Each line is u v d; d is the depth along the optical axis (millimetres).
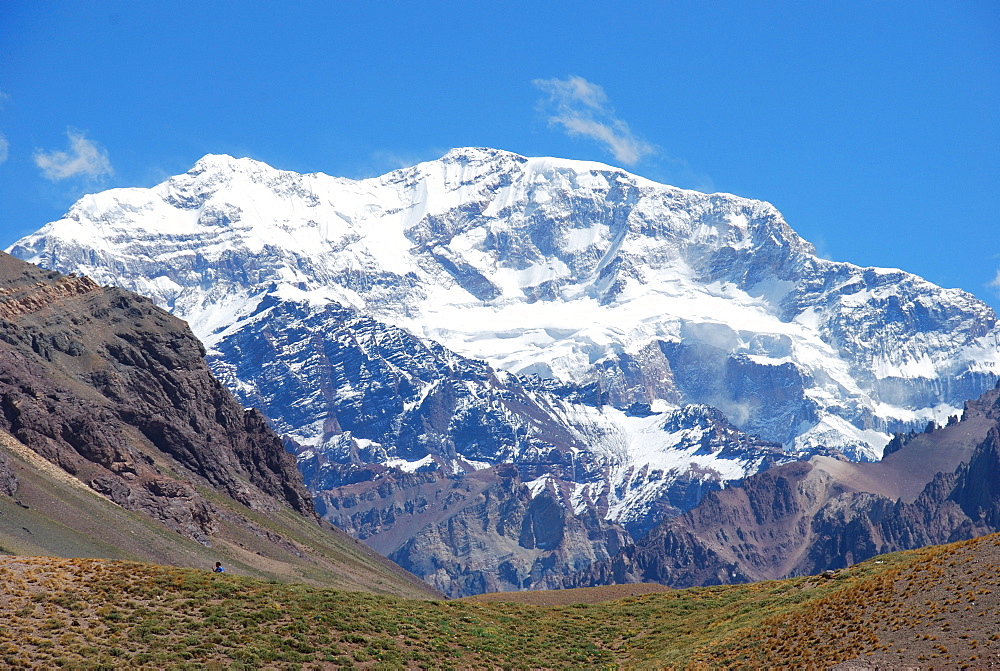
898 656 118125
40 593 145000
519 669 152500
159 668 134375
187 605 149750
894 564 165250
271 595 157750
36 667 129875
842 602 135250
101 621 142000
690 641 153875
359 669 142625
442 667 148000
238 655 139875
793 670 127000
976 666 111875
